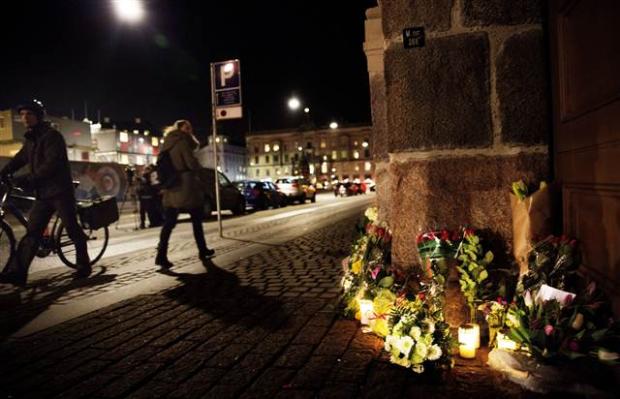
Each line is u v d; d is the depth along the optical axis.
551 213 2.96
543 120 3.10
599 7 2.32
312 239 9.07
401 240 3.39
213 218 17.62
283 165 105.00
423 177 3.28
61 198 5.71
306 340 3.27
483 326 3.05
